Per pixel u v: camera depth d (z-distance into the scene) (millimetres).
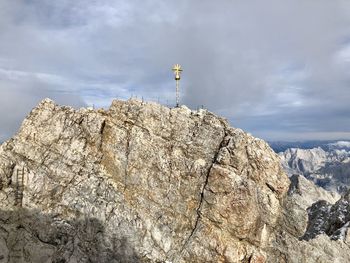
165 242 54781
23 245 50719
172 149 57844
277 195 57438
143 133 58000
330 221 78688
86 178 55375
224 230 55312
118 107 59188
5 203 51906
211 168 56688
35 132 56062
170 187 56750
